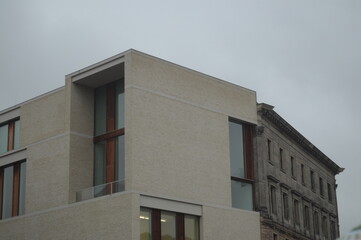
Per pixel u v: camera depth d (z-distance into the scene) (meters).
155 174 40.09
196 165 43.44
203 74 46.31
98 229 39.50
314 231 64.75
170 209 40.59
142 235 38.53
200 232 42.62
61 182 43.31
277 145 55.25
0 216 48.44
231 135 48.22
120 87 44.16
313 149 65.69
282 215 54.06
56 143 44.69
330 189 73.69
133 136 39.31
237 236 45.31
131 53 40.88
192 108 44.38
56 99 45.97
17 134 49.34
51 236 42.84
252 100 50.59
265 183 50.09
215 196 44.38
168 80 43.06
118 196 38.81
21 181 47.72
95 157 44.38
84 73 43.94
